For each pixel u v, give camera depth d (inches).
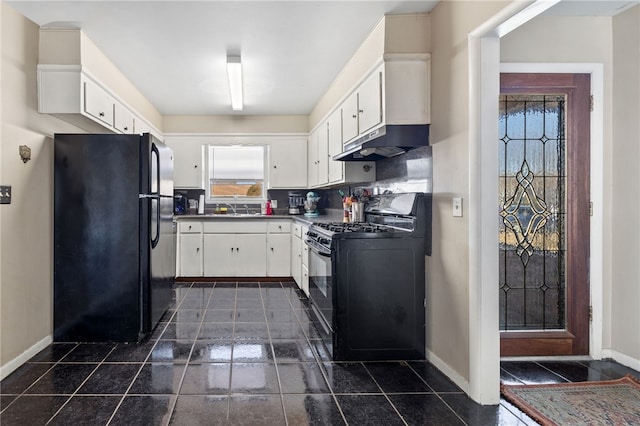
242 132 223.5
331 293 105.1
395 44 103.7
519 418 76.8
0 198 94.8
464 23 85.7
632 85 101.5
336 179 160.1
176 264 204.5
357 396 85.0
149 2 99.6
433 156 101.9
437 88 99.7
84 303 118.3
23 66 105.7
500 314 108.0
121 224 119.5
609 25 106.1
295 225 198.5
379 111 106.8
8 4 98.9
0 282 94.6
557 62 105.6
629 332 102.0
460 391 87.6
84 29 114.3
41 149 113.3
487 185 81.4
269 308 154.5
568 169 107.4
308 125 225.3
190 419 75.3
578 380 93.1
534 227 108.2
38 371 97.1
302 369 98.6
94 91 125.1
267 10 104.0
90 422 74.0
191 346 114.2
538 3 66.1
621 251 104.0
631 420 75.9
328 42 123.3
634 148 101.1
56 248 118.1
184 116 221.5
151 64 142.6
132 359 104.7
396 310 104.7
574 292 107.2
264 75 155.8
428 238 104.7
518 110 107.3
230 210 234.2
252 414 77.4
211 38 120.7
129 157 120.4
